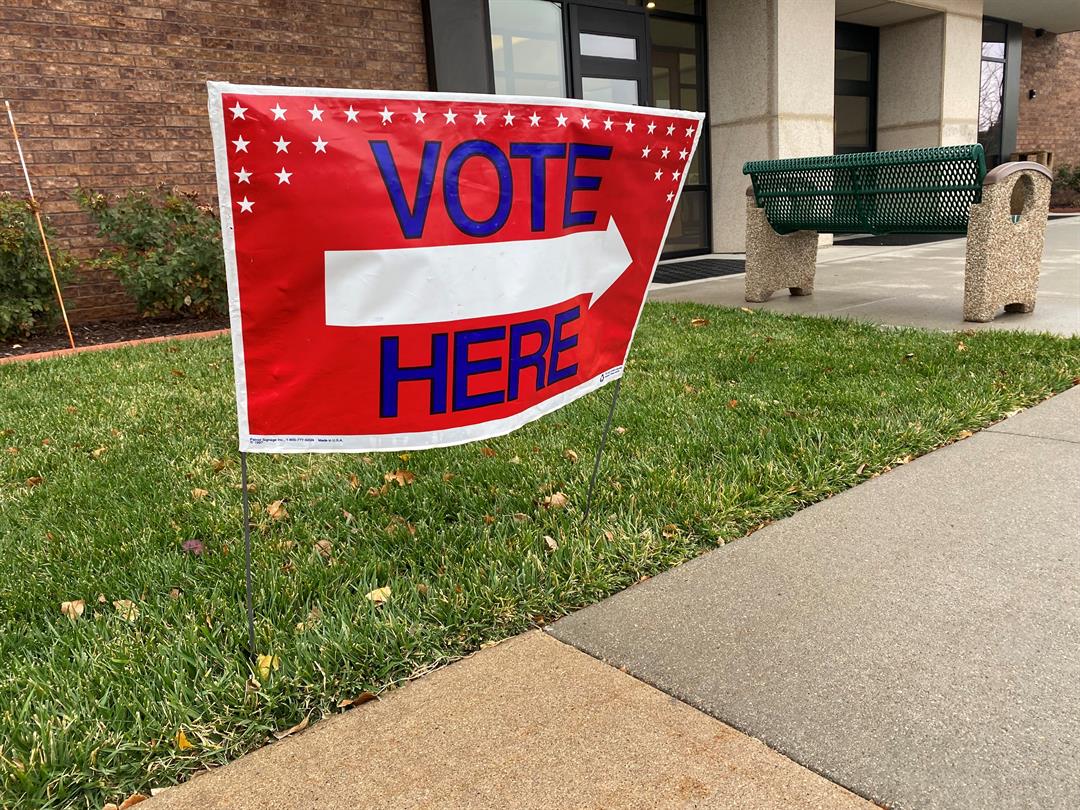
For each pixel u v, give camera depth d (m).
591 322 2.53
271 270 1.87
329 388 2.02
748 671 2.02
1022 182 5.89
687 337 5.75
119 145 7.20
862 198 6.29
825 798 1.61
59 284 6.75
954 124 14.35
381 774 1.75
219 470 3.53
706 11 11.73
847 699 1.89
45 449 3.86
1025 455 3.27
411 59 8.62
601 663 2.11
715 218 12.36
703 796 1.63
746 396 4.18
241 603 2.39
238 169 1.77
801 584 2.42
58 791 1.70
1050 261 8.73
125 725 1.89
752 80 11.37
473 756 1.79
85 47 6.93
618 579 2.50
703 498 2.93
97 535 2.87
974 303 5.68
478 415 2.22
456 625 2.27
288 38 7.87
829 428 3.60
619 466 3.30
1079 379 4.16
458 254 2.05
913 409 3.79
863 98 14.74
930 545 2.59
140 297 7.14
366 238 1.92
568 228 2.30
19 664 2.12
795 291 7.47
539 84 9.61
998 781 1.62
